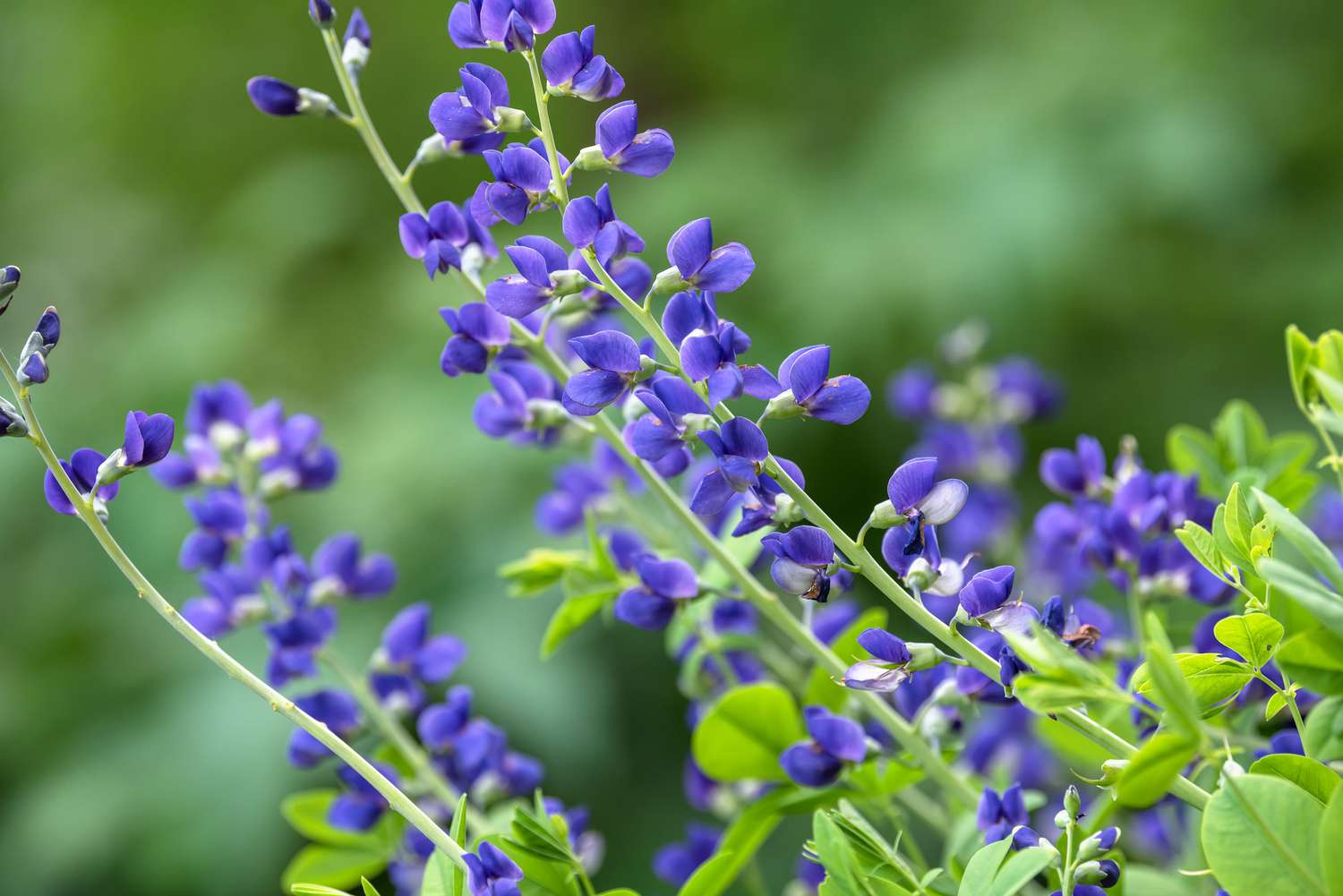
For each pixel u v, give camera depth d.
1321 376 1.24
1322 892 1.18
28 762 2.62
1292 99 3.46
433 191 3.56
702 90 3.91
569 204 1.26
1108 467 3.20
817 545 1.25
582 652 2.49
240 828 2.37
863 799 1.36
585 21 3.79
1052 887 1.29
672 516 1.35
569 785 2.43
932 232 3.04
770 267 3.13
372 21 3.69
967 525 1.62
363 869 1.41
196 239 3.69
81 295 3.55
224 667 1.27
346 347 3.19
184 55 3.82
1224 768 1.19
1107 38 3.50
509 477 2.63
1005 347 3.04
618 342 1.25
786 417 1.26
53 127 3.85
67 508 1.28
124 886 2.48
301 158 3.75
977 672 1.32
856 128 3.61
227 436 1.46
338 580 1.44
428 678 1.44
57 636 2.72
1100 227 3.10
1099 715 1.37
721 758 1.35
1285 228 3.40
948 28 3.76
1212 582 1.34
